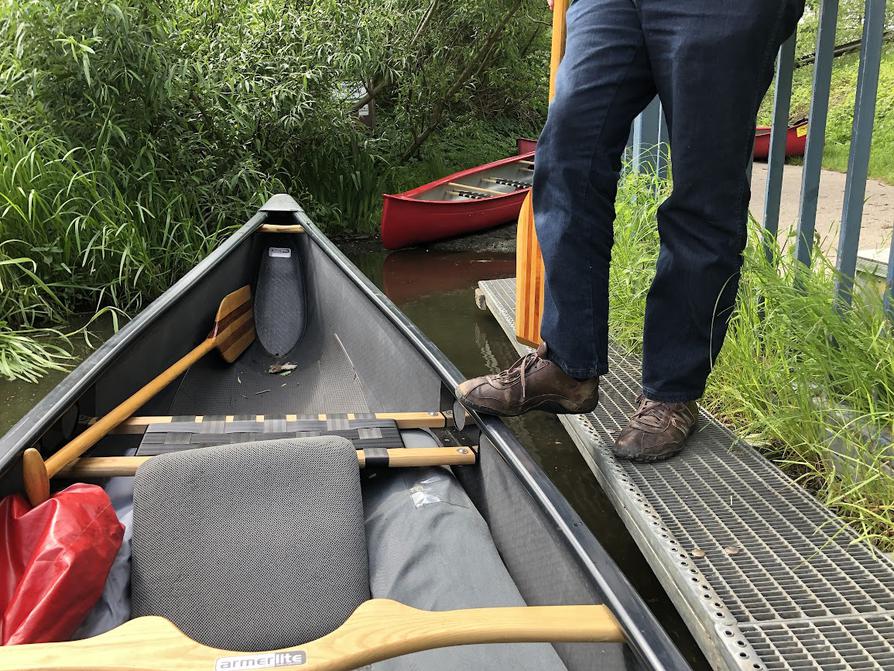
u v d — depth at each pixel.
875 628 1.38
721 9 1.41
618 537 2.21
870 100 2.27
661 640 0.94
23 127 4.91
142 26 4.88
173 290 2.48
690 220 1.60
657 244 3.22
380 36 7.09
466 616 1.07
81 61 4.64
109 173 4.88
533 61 11.27
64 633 1.17
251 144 6.52
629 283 3.08
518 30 9.39
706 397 2.50
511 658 1.32
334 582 1.35
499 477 1.61
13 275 4.26
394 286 5.29
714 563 1.58
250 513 1.40
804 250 2.59
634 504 1.79
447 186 7.45
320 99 6.61
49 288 4.51
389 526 1.65
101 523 1.28
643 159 3.58
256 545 1.36
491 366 3.66
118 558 1.39
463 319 4.44
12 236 4.47
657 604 1.92
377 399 2.52
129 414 1.93
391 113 8.91
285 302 3.57
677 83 1.48
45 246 4.46
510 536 1.52
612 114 1.58
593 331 1.69
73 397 1.62
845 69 10.16
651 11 1.47
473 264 5.98
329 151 6.95
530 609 1.07
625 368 2.72
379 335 2.60
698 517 1.74
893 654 1.32
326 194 7.20
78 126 4.93
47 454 1.55
